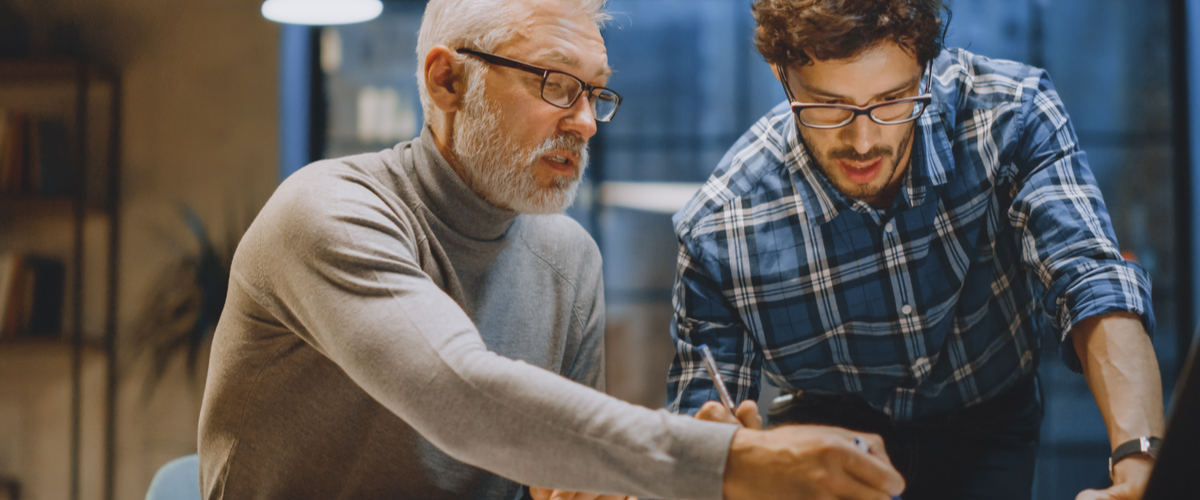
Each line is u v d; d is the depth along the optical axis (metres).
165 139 3.39
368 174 1.11
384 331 0.79
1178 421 0.52
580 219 4.22
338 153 3.92
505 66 1.08
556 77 1.08
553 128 1.09
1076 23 3.84
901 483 0.65
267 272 0.95
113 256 3.30
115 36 3.41
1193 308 3.57
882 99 1.00
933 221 1.15
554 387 0.72
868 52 0.95
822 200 1.18
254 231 1.00
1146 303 0.93
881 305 1.19
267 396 1.07
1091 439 3.74
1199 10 3.55
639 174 4.42
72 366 3.29
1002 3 3.87
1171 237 3.73
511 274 1.22
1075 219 1.01
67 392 3.30
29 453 3.30
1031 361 1.25
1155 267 3.72
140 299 3.32
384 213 0.99
